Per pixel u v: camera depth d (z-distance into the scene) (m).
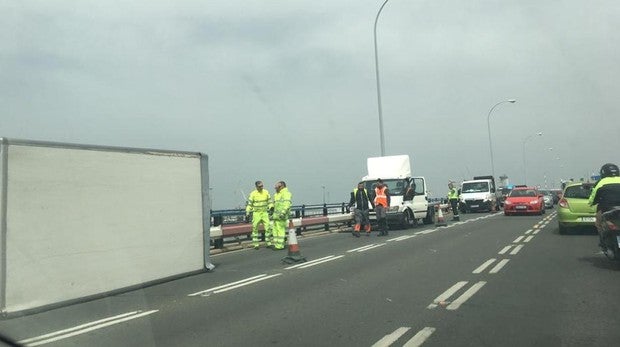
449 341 5.77
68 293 8.59
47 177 8.42
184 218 11.52
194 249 11.73
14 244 7.83
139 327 6.79
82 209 9.02
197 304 8.19
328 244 17.28
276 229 16.72
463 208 38.12
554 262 11.43
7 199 7.79
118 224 9.75
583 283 8.91
